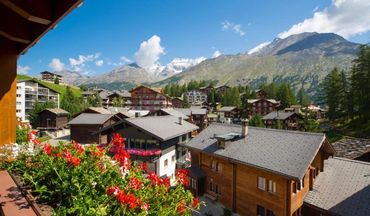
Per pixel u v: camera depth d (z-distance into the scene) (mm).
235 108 108062
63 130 63562
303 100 128250
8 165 5426
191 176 25078
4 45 5496
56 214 3504
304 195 19453
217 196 23844
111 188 4117
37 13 3191
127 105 121438
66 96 92312
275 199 18844
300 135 21234
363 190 17844
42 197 4035
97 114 53156
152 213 4340
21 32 4352
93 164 4895
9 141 5824
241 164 21578
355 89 66625
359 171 19656
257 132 24562
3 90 5605
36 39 4379
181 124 37375
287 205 18016
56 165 4594
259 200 20109
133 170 5340
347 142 29719
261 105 110625
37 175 4523
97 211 3547
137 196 4445
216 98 142250
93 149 5273
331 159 22156
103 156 5215
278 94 123938
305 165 17844
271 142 22234
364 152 25859
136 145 29984
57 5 3285
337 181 19672
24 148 6023
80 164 4805
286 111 88438
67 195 4027
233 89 132875
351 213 16516
